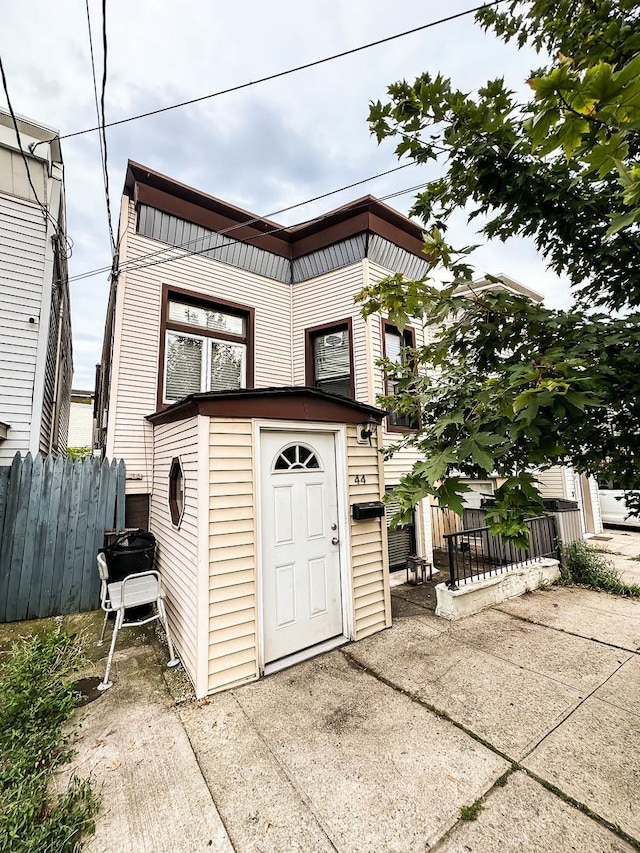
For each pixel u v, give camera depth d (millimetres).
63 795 2033
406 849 1762
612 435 1480
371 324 6340
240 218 6629
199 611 3043
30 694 2512
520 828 1844
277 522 3654
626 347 1388
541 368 1227
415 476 1303
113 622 4480
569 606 4824
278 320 7094
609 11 1408
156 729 2588
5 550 4535
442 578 6113
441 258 1837
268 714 2744
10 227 5297
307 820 1917
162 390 5684
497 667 3340
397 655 3605
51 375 6766
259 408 3561
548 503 6762
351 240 6613
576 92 763
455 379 1985
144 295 5668
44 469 4797
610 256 1647
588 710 2721
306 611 3744
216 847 1791
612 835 1801
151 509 5277
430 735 2500
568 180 1575
